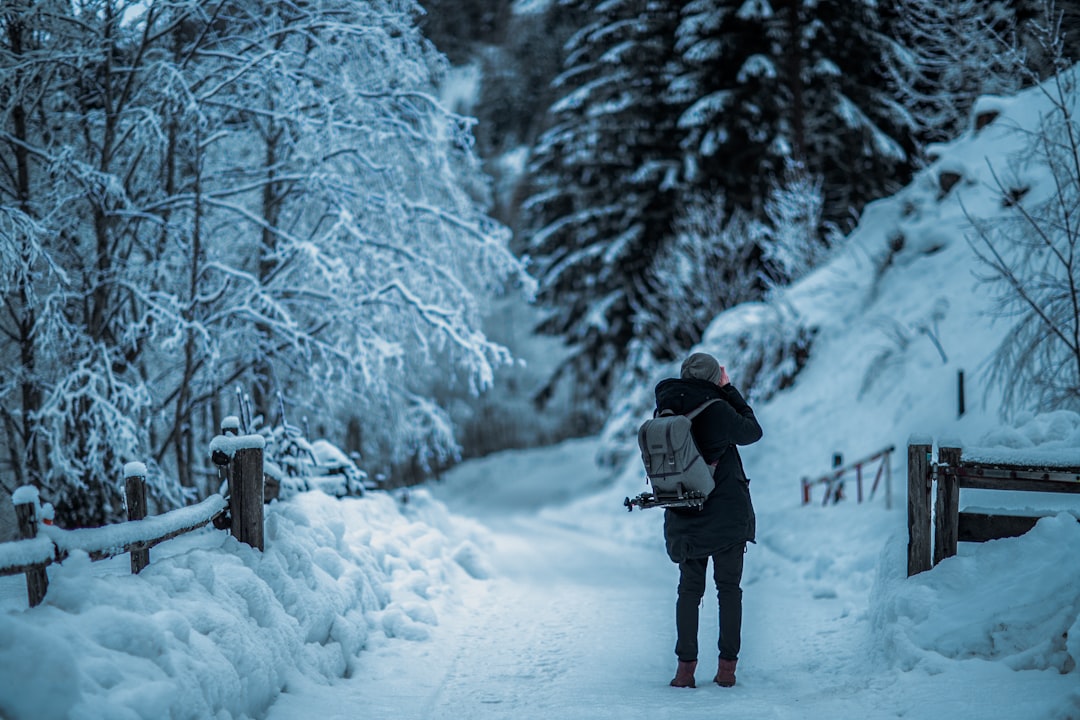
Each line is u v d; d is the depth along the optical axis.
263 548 5.26
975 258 13.50
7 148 9.18
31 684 2.96
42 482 9.05
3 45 8.73
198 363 10.12
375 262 10.54
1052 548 4.57
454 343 10.52
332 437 12.57
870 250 16.89
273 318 10.74
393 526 8.46
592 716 4.23
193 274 9.80
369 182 11.20
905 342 13.75
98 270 9.70
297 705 4.37
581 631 6.58
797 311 17.36
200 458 11.74
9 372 9.27
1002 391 9.36
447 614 7.12
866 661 4.87
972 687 4.00
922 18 14.91
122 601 3.66
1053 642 4.11
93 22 9.21
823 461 13.49
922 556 4.98
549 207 27.73
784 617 6.84
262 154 11.64
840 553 8.70
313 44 10.56
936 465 4.98
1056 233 9.84
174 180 10.83
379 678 5.15
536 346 46.81
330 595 5.59
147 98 9.67
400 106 10.98
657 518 15.61
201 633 3.99
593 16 26.25
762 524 11.41
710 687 4.77
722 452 4.82
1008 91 15.03
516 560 12.23
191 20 10.02
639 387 23.69
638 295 25.42
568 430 42.91
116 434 8.79
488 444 41.94
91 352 9.10
